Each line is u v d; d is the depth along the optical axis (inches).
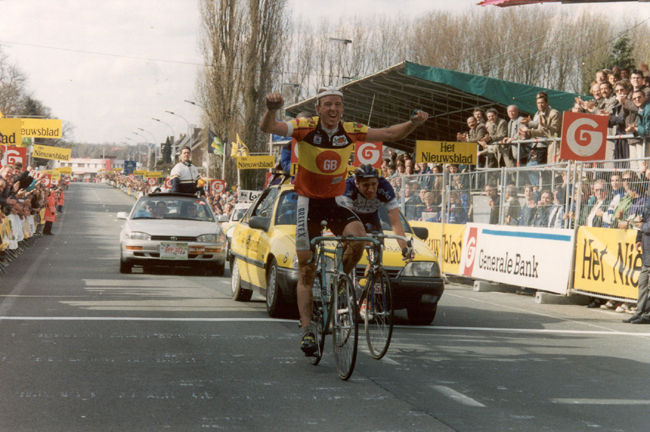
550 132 570.3
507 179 521.7
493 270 521.3
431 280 315.9
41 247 861.8
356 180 244.4
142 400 178.7
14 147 799.1
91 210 2363.4
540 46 2252.7
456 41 2338.8
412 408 177.0
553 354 261.4
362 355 246.4
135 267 603.5
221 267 549.3
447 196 605.0
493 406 181.9
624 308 403.5
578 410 180.9
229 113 1955.0
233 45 1942.7
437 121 883.4
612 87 520.1
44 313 319.0
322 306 225.1
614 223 411.8
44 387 189.6
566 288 441.4
